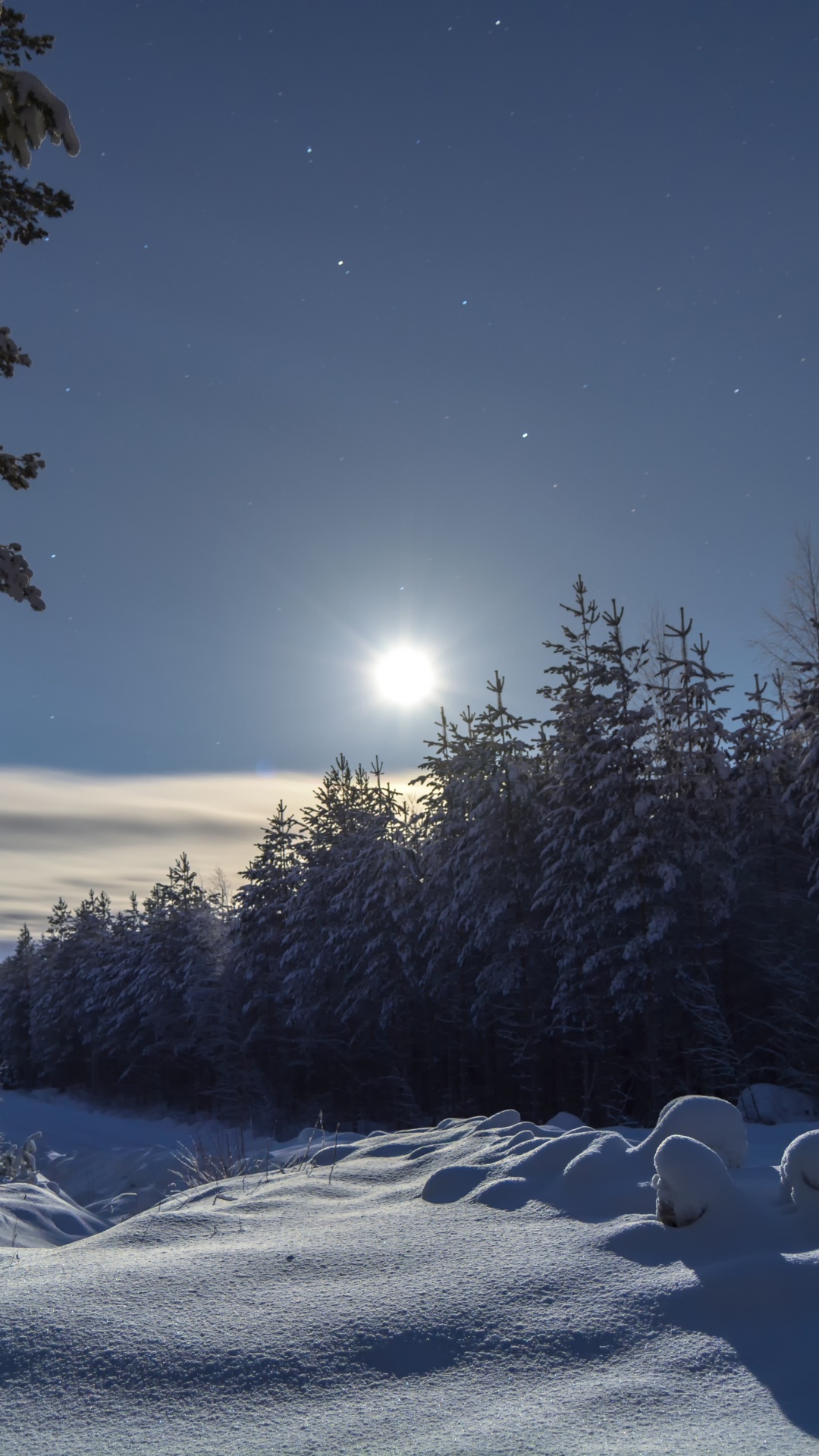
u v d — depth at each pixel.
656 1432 2.26
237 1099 40.66
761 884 25.55
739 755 27.03
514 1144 5.25
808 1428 2.21
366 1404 2.53
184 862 51.19
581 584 26.59
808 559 29.45
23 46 6.06
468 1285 3.23
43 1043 67.19
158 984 49.16
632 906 22.97
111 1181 18.17
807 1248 3.19
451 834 29.70
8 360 6.68
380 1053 35.56
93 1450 2.35
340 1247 3.82
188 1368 2.77
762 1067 23.17
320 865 38.22
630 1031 25.83
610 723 25.12
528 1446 2.22
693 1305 2.87
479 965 30.03
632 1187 4.03
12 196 6.64
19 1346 2.97
